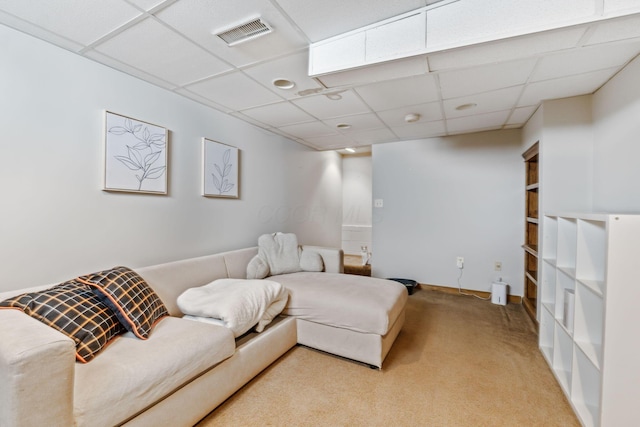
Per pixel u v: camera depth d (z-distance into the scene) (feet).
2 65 5.22
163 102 7.95
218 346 5.13
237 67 6.81
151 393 4.04
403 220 13.92
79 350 4.15
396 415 5.17
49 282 5.82
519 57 5.22
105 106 6.68
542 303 7.52
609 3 4.04
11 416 2.83
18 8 4.78
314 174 15.93
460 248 12.75
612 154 6.99
